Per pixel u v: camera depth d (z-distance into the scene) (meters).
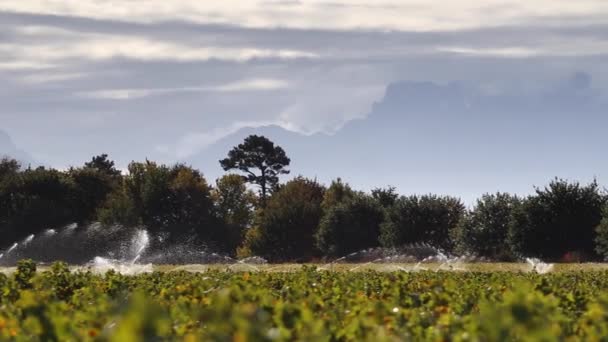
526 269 62.00
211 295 22.22
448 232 122.25
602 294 25.11
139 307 14.07
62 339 16.17
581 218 106.25
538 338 14.72
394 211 126.62
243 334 14.21
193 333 16.98
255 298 20.55
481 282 31.17
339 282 28.97
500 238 112.50
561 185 107.25
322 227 133.75
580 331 17.41
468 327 16.19
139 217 145.88
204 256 141.50
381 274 36.59
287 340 15.20
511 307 16.33
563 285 30.05
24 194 141.25
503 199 114.44
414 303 22.53
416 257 119.56
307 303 20.05
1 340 16.14
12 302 24.48
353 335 16.50
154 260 134.00
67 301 25.50
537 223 106.94
